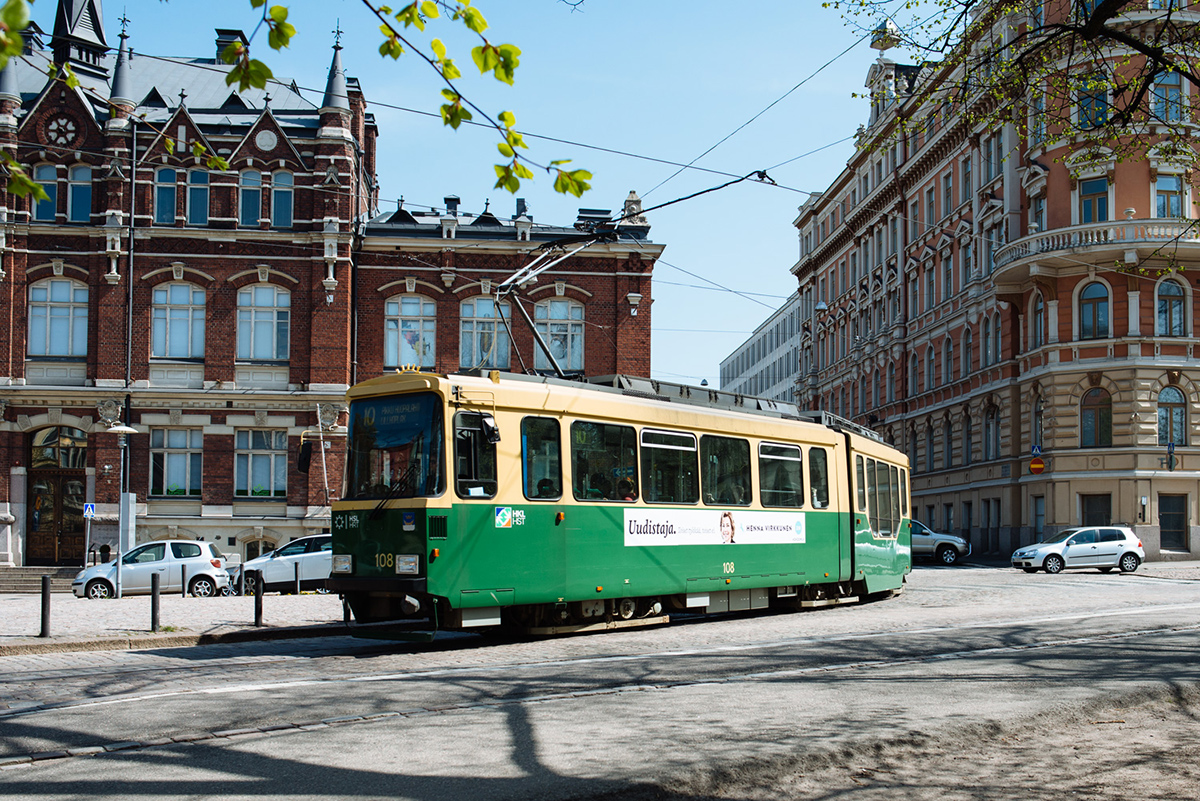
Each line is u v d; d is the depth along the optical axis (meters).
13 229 37.19
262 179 38.22
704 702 9.43
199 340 37.78
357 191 41.50
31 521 37.00
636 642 14.49
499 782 6.68
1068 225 39.34
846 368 67.00
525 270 20.20
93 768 7.20
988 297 45.66
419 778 6.80
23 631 16.38
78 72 40.88
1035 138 40.50
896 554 23.81
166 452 37.44
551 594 14.84
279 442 37.78
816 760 7.44
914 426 55.09
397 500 13.92
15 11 3.81
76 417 37.12
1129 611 19.11
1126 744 8.30
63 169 37.59
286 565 28.98
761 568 18.53
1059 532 35.91
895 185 57.50
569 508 15.18
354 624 17.56
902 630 15.88
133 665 13.01
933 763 7.62
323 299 38.06
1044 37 14.30
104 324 37.31
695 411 17.56
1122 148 16.20
